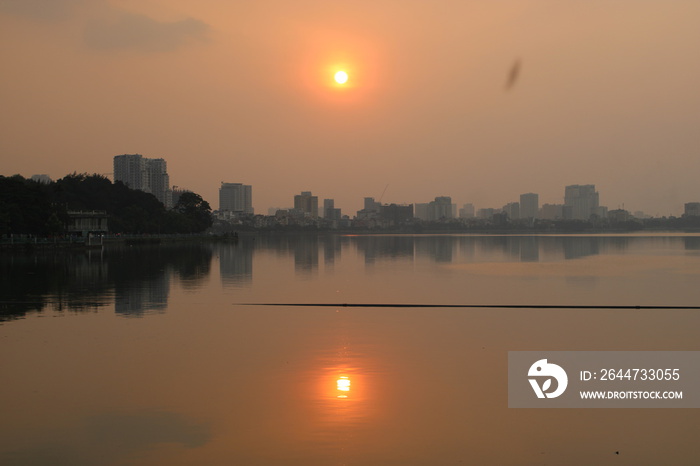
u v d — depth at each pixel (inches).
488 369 1105.4
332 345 1305.4
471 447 754.8
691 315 1726.1
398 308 1866.4
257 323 1579.7
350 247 6943.9
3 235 5088.6
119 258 4269.2
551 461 719.1
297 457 721.0
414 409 884.0
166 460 713.6
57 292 2191.2
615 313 1769.2
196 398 929.5
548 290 2340.1
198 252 5383.9
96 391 961.5
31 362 1139.9
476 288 2410.2
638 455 737.0
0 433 791.7
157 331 1454.2
